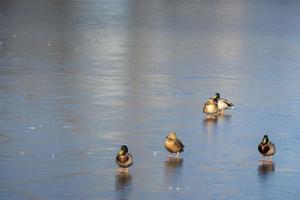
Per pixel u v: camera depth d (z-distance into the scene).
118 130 23.73
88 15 54.09
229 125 24.80
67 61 35.25
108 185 18.91
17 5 59.25
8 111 25.55
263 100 28.75
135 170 20.02
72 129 23.64
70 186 18.78
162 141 22.69
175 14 56.84
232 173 20.08
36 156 20.92
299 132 24.31
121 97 28.25
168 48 40.44
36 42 40.56
